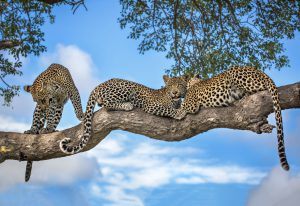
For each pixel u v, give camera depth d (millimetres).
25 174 14203
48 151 13258
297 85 11297
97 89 12664
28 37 18562
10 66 18688
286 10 18344
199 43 18922
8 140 13422
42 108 15148
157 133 12281
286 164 10977
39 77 15461
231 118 11664
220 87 12000
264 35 18703
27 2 18406
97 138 12820
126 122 12336
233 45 18781
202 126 12031
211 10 19062
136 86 12711
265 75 11602
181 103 12734
